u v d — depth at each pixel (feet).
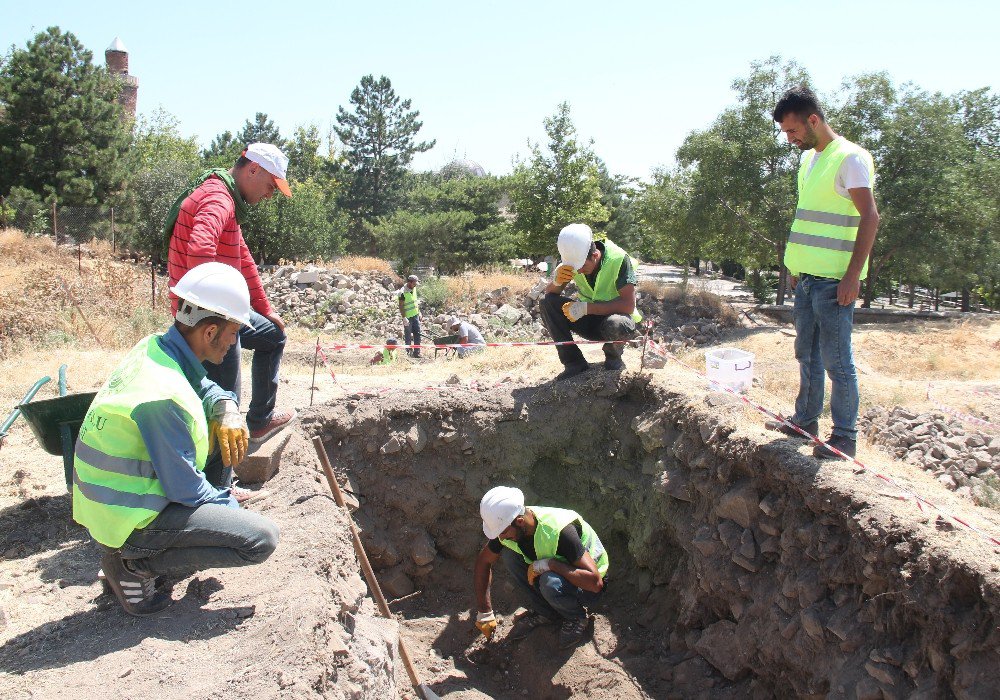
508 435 20.03
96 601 11.35
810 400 15.69
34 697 8.84
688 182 80.89
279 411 15.74
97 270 43.29
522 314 64.34
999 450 22.54
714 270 158.20
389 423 19.49
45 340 29.50
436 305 66.80
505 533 16.37
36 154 79.00
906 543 12.38
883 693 12.14
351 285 65.51
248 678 9.01
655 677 16.22
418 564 19.42
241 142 139.23
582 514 20.16
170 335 10.22
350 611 11.67
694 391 18.78
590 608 18.51
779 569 14.71
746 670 15.06
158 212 81.71
